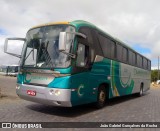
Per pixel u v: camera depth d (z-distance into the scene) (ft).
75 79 28.55
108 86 39.86
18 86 31.27
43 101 28.45
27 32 32.99
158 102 51.75
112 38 41.34
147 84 73.92
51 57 28.68
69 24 29.68
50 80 27.91
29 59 30.68
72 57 27.86
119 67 45.14
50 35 30.09
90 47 32.63
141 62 64.54
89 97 32.50
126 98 58.90
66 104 27.63
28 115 29.01
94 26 34.73
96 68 34.42
